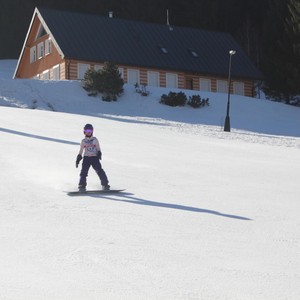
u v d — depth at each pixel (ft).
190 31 333.62
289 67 312.29
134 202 63.87
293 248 46.91
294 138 171.32
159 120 200.23
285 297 35.86
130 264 41.45
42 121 152.15
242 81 324.80
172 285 37.42
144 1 508.12
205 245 47.03
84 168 69.15
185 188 73.77
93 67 280.10
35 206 59.88
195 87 310.24
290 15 323.16
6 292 35.17
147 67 293.64
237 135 164.04
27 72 328.90
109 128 150.30
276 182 81.35
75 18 300.81
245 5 501.56
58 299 34.35
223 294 36.06
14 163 86.94
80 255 43.14
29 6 544.62
